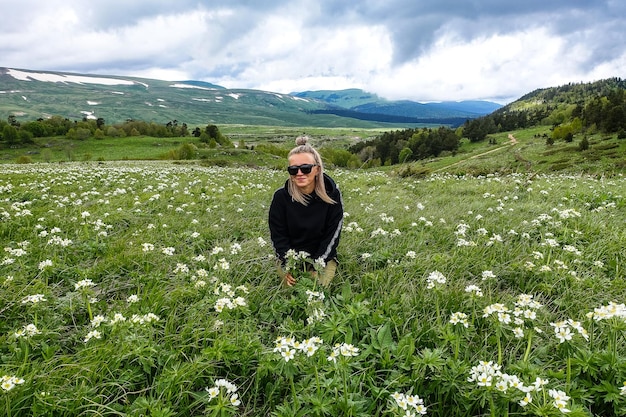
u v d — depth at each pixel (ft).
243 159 324.80
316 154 16.49
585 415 8.00
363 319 13.03
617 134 346.33
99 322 12.36
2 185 44.21
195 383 10.64
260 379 10.73
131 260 19.16
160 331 12.61
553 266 17.20
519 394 8.70
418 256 19.16
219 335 12.37
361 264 19.13
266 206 33.22
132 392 10.22
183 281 16.79
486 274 14.82
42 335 12.39
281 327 12.77
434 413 9.78
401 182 55.67
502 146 450.30
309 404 9.30
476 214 28.45
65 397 9.61
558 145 362.12
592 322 12.08
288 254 16.20
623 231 21.63
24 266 17.78
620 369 9.68
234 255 19.98
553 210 26.00
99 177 56.39
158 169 80.38
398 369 10.76
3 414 8.85
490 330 12.33
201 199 37.32
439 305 14.17
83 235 23.56
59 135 527.40
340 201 17.34
